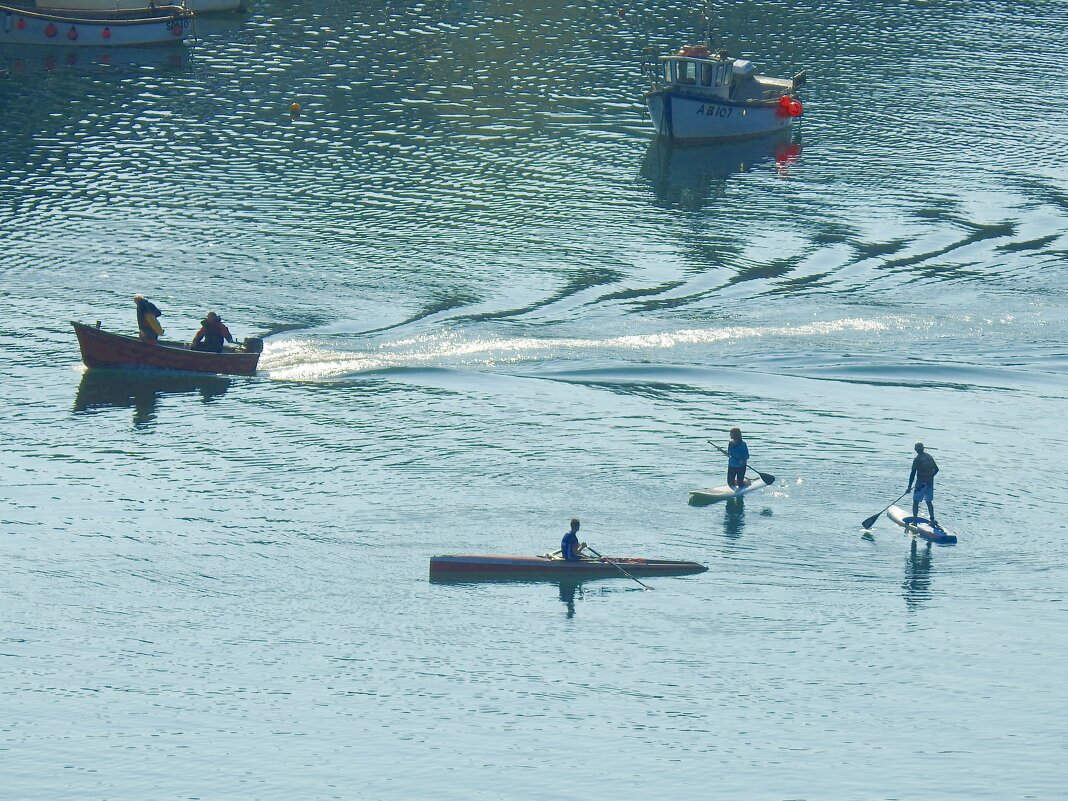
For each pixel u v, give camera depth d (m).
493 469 188.38
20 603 156.88
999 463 191.12
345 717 139.12
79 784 128.25
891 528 175.00
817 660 149.12
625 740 135.75
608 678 146.38
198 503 178.88
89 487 182.38
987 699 142.25
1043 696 142.62
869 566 166.75
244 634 152.88
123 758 132.00
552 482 185.12
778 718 139.62
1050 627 154.88
